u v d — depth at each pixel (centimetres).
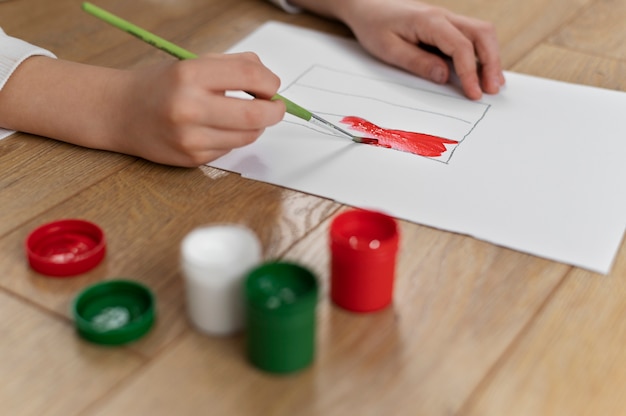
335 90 91
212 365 55
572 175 76
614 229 69
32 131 82
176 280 63
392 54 96
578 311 61
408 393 53
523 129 84
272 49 100
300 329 53
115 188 74
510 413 52
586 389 54
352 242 59
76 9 111
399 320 59
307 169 76
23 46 85
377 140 81
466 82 91
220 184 75
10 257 65
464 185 74
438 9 99
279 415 52
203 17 109
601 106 89
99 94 78
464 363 56
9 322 59
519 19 112
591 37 107
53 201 72
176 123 72
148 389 53
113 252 66
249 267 55
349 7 103
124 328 56
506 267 65
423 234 68
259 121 74
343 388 54
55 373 55
